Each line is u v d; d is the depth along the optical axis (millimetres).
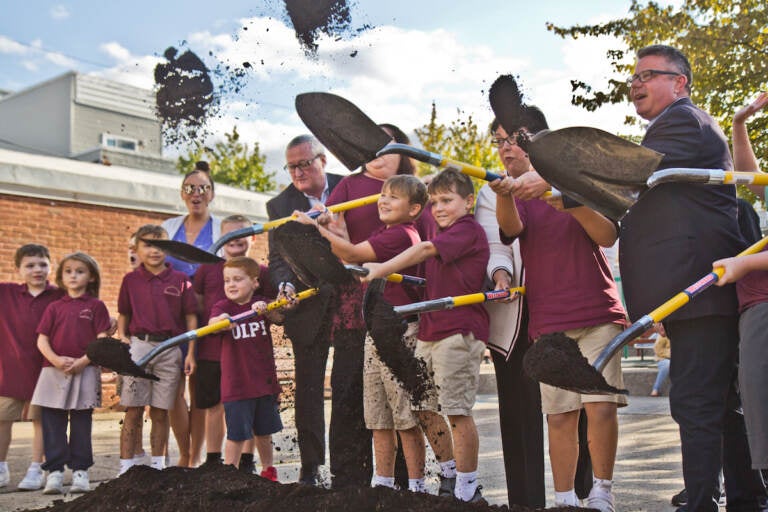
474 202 3824
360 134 2891
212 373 4688
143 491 2971
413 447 3625
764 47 5258
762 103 3303
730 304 2781
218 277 4992
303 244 3271
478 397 10133
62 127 24484
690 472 2742
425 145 10750
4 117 25719
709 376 2770
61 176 9758
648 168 2547
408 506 2627
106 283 10195
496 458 5230
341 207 3711
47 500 4270
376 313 3182
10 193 9312
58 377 4652
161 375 4750
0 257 9211
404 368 3350
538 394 3512
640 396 9930
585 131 2523
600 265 3188
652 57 3035
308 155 4375
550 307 3158
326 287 3482
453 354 3426
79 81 24422
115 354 3586
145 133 21203
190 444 5004
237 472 3209
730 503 3385
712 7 5305
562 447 3146
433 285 3588
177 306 4906
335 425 3545
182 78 3377
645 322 2572
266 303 4445
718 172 2656
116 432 7367
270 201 4547
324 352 3676
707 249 2799
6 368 4895
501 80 3270
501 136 3361
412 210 3705
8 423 4828
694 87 5449
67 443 4707
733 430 3352
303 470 3531
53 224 9719
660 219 2834
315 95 2930
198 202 5320
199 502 2803
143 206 10664
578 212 2973
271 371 4426
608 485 3025
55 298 5168
